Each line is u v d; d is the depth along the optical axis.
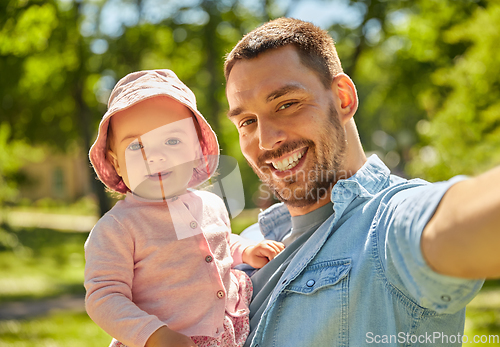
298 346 1.31
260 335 1.41
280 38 1.54
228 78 1.64
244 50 1.57
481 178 0.85
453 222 0.84
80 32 15.47
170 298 1.43
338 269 1.31
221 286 1.48
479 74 7.68
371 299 1.24
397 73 15.40
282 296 1.40
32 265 13.30
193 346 1.27
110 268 1.41
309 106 1.49
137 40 16.09
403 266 1.01
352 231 1.36
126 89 1.60
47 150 24.80
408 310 1.19
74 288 10.19
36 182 28.56
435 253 0.88
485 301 7.11
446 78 8.71
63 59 15.59
